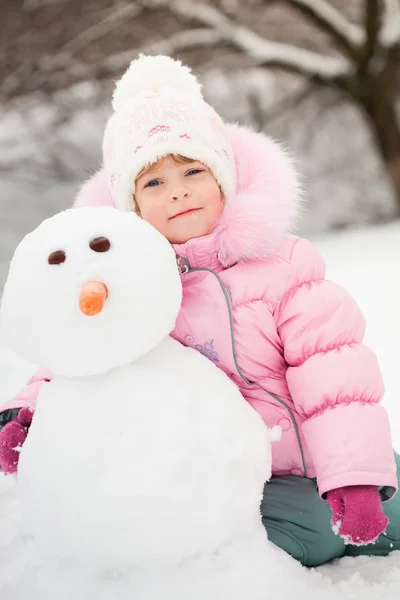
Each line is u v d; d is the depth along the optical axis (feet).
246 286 4.26
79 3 23.63
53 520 3.46
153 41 24.98
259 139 5.08
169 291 3.59
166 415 3.45
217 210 4.67
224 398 3.68
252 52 24.88
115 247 3.57
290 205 4.46
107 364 3.51
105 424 3.44
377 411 3.84
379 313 10.46
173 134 4.63
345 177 33.73
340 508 3.68
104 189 5.33
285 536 3.92
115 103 5.31
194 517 3.37
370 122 26.89
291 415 4.17
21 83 24.45
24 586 3.63
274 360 4.25
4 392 7.98
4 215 30.25
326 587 3.64
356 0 27.27
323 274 4.46
